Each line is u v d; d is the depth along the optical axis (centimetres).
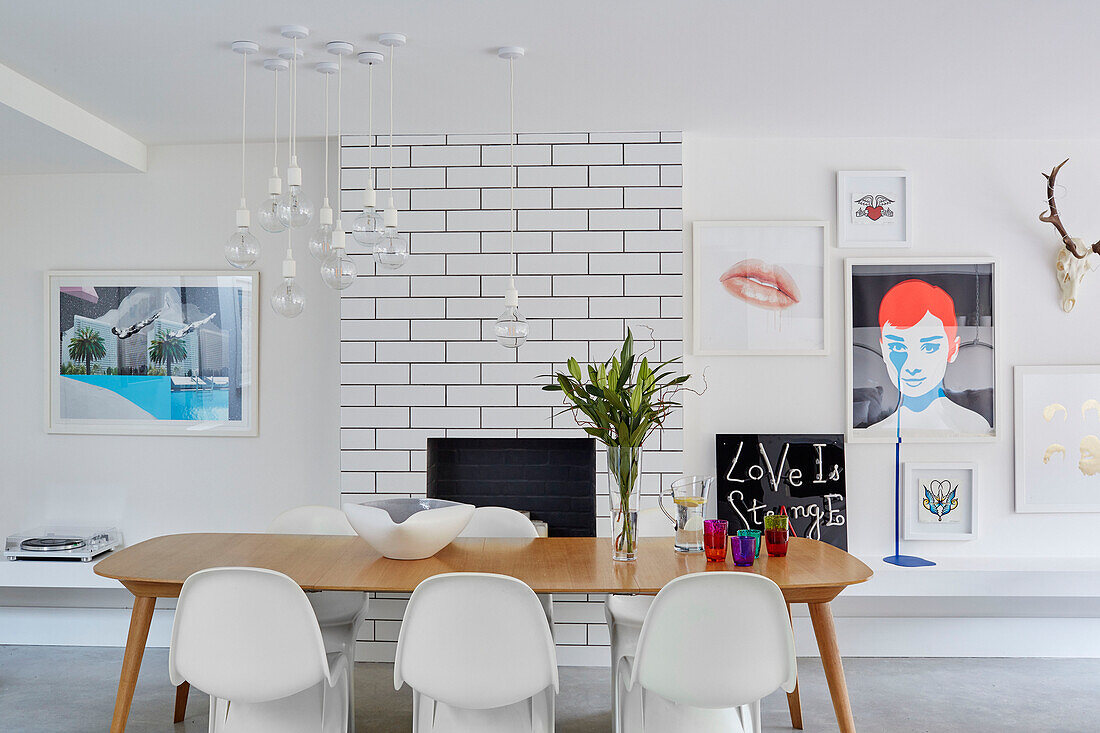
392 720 341
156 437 446
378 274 420
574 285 417
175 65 322
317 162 438
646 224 417
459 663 237
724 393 430
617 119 396
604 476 418
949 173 430
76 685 375
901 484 430
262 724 262
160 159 445
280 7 271
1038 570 399
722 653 236
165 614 432
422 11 274
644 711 270
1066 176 429
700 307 428
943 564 411
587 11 274
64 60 316
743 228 427
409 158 419
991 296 428
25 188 447
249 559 295
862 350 429
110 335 445
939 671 401
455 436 418
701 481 305
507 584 232
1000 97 363
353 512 297
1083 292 429
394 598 417
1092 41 301
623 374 288
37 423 448
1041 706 357
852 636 422
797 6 271
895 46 305
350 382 420
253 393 442
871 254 430
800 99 366
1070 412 429
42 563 412
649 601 323
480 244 418
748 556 282
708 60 318
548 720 265
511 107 359
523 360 418
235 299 443
